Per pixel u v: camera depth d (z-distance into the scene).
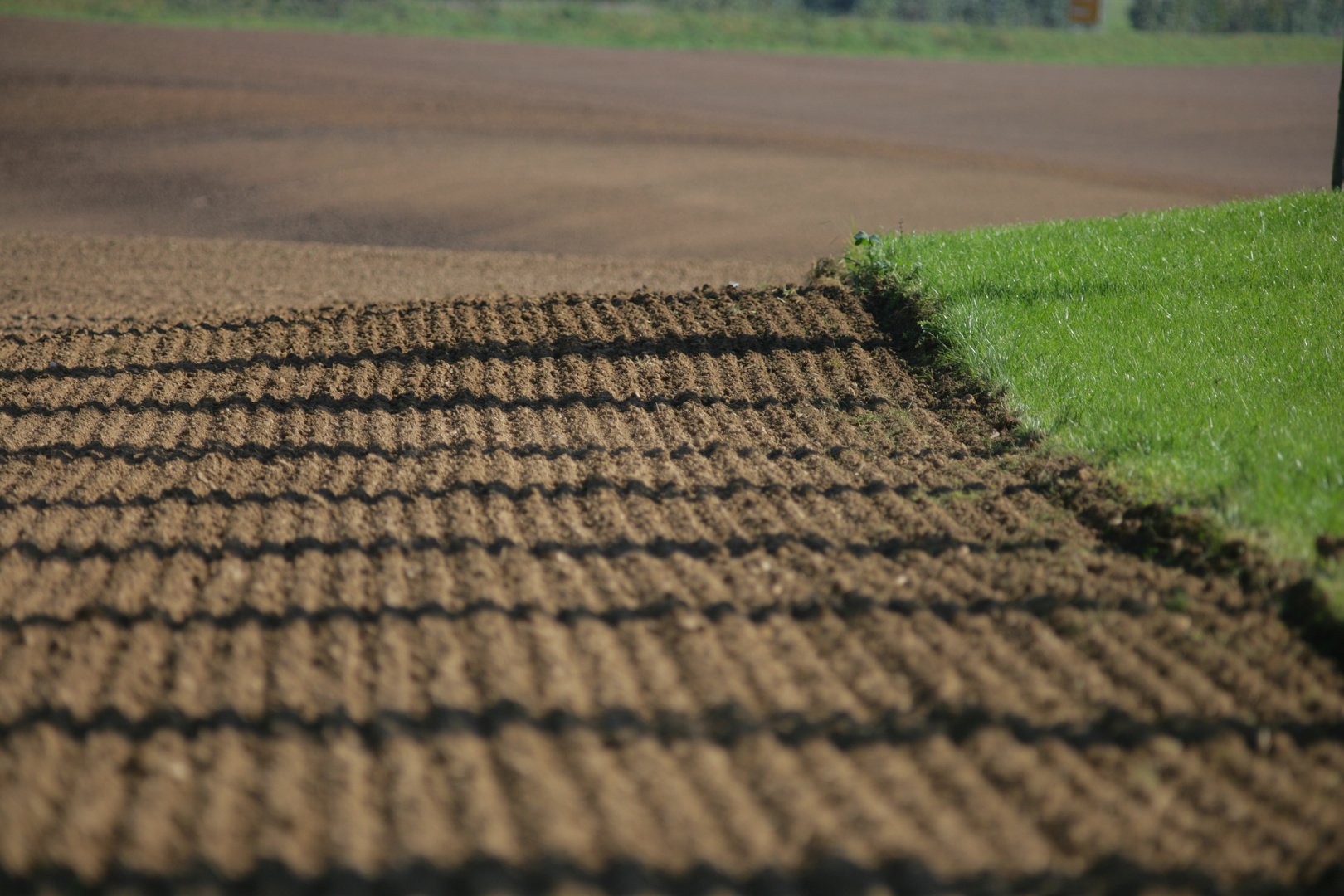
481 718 5.30
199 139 27.20
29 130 27.03
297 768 4.91
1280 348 9.59
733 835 4.46
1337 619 5.89
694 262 18.34
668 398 9.96
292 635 6.07
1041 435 8.65
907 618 6.30
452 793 4.71
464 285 16.36
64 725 5.23
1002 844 4.46
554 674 5.64
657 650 5.93
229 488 8.12
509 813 4.59
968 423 9.18
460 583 6.68
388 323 12.13
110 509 7.76
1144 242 13.16
